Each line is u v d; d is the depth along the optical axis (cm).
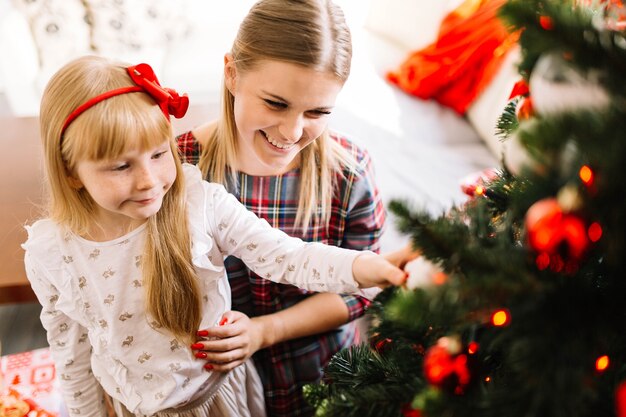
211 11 276
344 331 118
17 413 113
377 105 240
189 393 91
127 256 81
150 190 74
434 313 46
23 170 162
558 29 44
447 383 47
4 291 129
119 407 94
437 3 252
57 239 81
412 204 53
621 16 50
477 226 54
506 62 212
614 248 43
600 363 44
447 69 237
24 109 236
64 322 89
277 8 78
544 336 41
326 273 80
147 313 84
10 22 230
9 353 165
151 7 253
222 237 88
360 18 306
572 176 43
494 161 210
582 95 45
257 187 102
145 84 73
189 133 107
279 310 111
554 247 40
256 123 85
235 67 85
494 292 43
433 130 228
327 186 101
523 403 42
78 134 70
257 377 107
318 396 63
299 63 77
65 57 240
